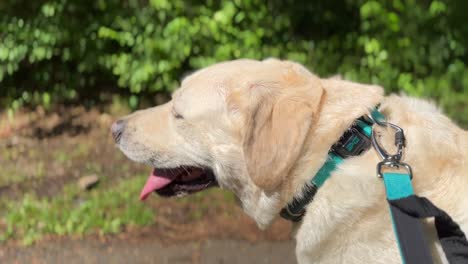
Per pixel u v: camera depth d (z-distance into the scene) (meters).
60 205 1.84
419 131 0.91
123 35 2.41
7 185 1.98
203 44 2.43
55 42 2.41
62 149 2.26
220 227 1.80
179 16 2.43
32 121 2.47
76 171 2.09
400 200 0.83
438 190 0.88
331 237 0.91
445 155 0.90
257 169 0.91
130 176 2.06
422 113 0.94
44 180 2.02
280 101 0.92
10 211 1.82
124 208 1.85
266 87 0.94
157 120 1.08
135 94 2.60
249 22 2.52
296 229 0.95
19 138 2.34
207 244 1.70
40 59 2.43
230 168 0.99
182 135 1.04
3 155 2.20
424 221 0.87
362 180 0.89
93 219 1.76
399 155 0.88
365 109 0.92
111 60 2.47
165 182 1.10
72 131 2.41
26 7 2.44
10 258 1.60
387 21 2.52
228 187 1.01
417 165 0.88
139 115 1.11
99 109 2.57
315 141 0.91
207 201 1.94
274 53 2.53
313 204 0.91
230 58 2.40
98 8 2.50
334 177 0.90
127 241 1.70
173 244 1.70
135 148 1.08
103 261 1.60
